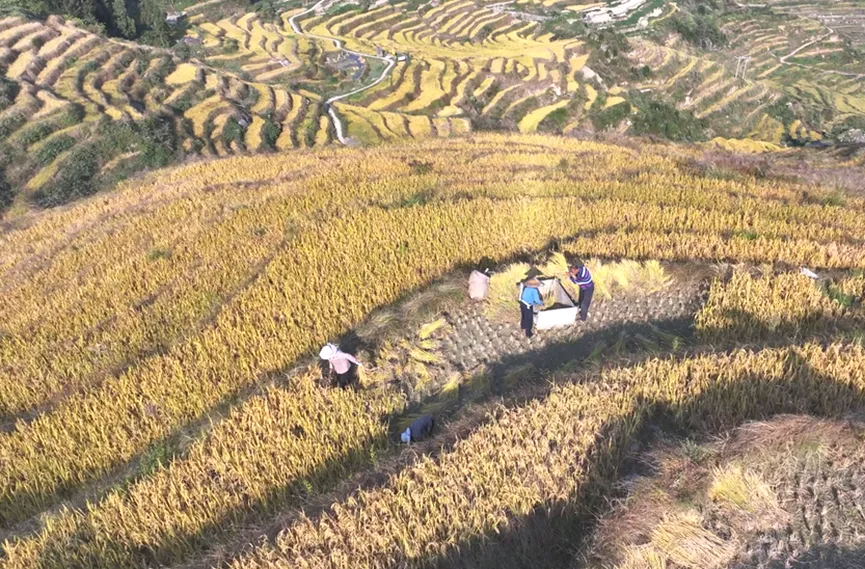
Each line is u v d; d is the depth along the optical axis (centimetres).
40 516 841
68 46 4822
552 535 709
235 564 678
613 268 1304
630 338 1126
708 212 1617
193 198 2183
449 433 865
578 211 1641
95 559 759
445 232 1555
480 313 1266
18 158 3441
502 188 1948
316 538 702
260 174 2483
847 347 909
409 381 1110
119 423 1012
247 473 841
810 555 608
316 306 1276
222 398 1057
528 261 1431
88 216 2241
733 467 693
